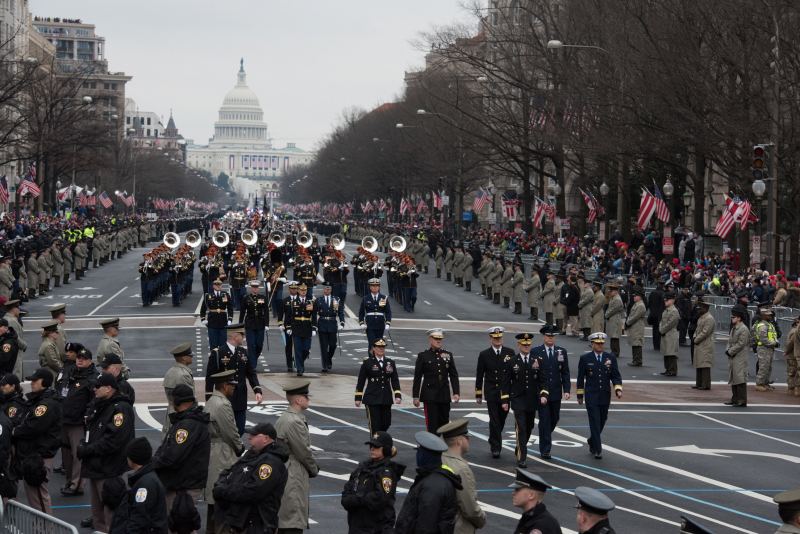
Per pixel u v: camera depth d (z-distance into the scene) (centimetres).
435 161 18538
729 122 8188
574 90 10938
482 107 14025
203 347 7050
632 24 9362
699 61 8494
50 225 14188
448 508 2255
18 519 2361
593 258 11162
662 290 7681
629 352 7600
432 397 4012
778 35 7506
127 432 2839
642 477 3906
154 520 2319
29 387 5341
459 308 9819
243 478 2459
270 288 8512
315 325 5959
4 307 5100
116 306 9369
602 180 13625
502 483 3716
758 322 6150
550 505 3419
